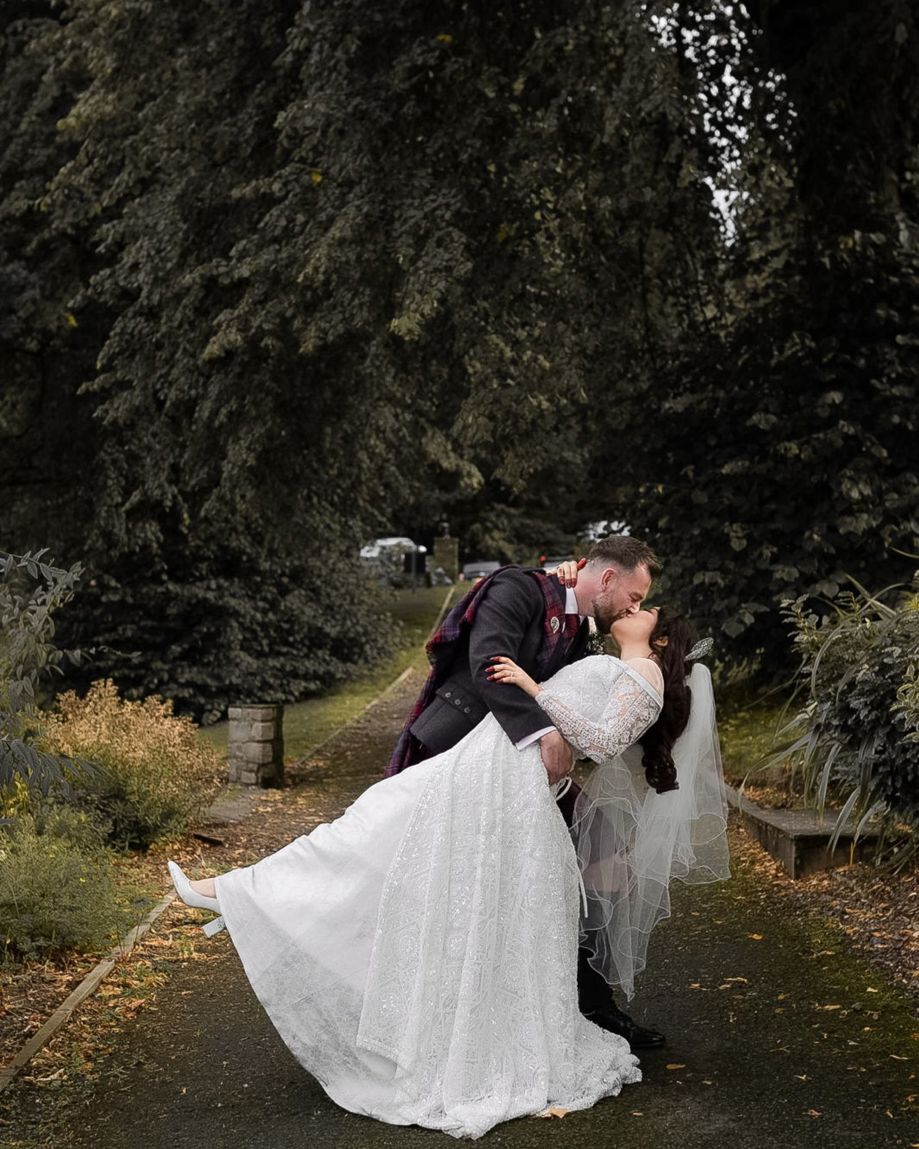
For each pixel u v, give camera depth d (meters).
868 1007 4.37
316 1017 3.80
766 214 10.70
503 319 10.08
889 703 5.33
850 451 9.77
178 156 11.02
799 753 7.28
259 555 16.78
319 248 9.36
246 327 10.20
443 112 9.83
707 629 9.90
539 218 9.98
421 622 26.34
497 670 3.90
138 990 5.07
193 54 10.75
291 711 16.23
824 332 10.12
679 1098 3.71
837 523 9.43
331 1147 3.50
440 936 3.74
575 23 9.06
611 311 10.06
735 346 10.40
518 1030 3.75
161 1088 4.04
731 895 6.05
